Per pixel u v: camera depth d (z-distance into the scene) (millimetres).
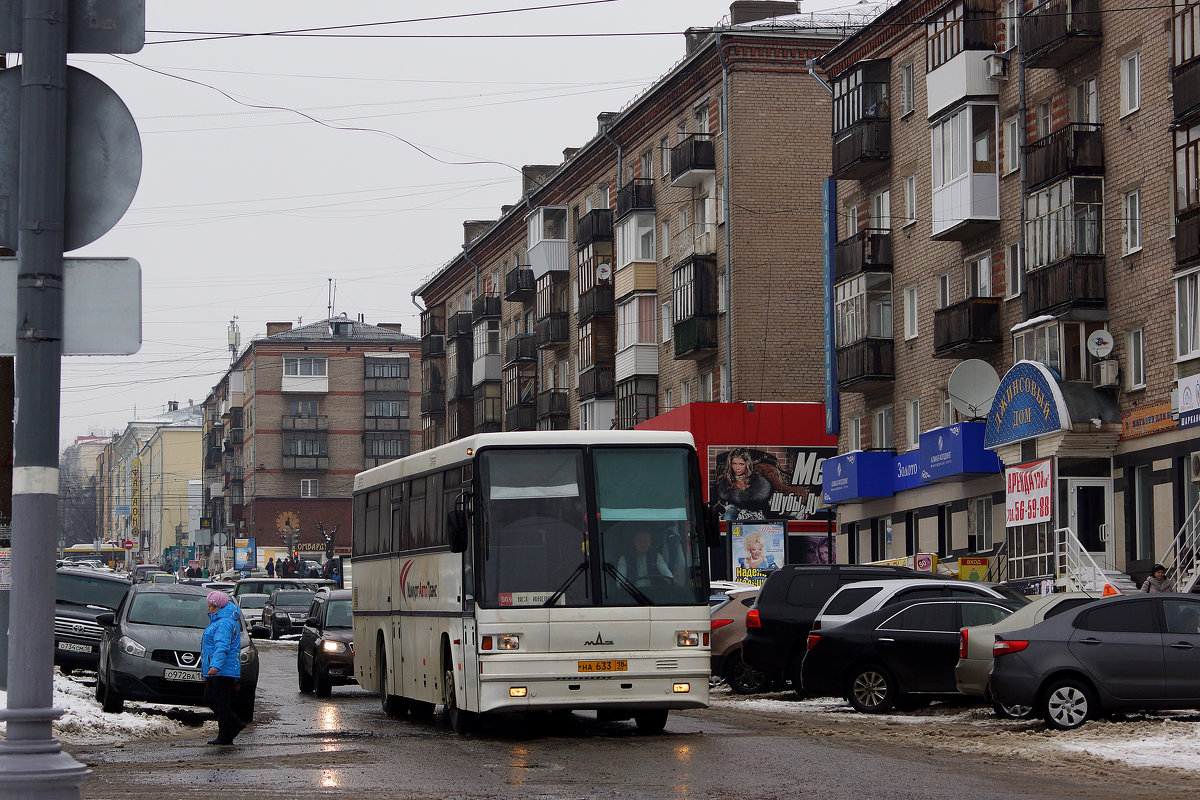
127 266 7449
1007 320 42938
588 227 69688
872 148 50156
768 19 59625
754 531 55938
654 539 19984
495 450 19984
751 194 57281
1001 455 40156
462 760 16906
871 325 50031
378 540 26016
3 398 17062
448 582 21109
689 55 60219
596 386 69062
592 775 15273
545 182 77750
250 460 126188
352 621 29438
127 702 27203
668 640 19703
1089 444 37375
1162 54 36125
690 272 58812
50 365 7305
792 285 57344
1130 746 17234
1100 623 19562
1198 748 17016
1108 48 38312
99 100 7473
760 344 57000
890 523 49844
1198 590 32500
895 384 49844
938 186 45094
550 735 20375
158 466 166625
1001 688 19609
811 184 57656
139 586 25938
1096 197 38500
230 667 19375
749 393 56875
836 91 52406
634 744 18703
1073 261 38125
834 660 23875
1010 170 43000
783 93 57625
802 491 56406
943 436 43812
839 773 15328
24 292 7309
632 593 19734
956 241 45781
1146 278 36625
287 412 124250
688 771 15578
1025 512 38750
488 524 19688
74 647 31859
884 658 23578
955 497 45375
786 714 23812
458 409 91312
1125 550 36969
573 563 19688
